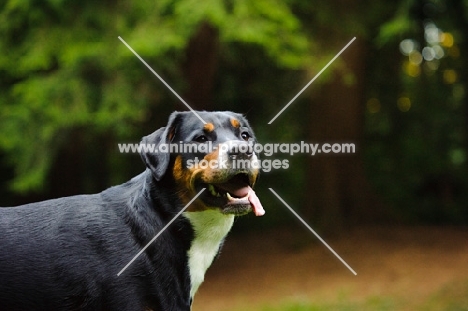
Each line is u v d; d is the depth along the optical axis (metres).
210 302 12.67
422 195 19.16
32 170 11.70
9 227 4.93
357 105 15.89
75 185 15.40
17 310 4.87
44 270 4.84
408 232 15.82
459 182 18.95
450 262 13.34
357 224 16.31
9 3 11.48
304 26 13.25
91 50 11.35
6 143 11.55
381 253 14.42
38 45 11.55
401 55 16.72
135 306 4.87
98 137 13.98
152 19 11.67
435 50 15.91
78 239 4.91
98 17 11.77
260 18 11.55
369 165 19.11
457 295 11.42
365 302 11.61
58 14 11.73
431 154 18.83
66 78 11.48
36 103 11.30
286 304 11.88
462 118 17.53
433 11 13.98
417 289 12.01
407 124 18.55
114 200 5.14
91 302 4.85
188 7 11.10
